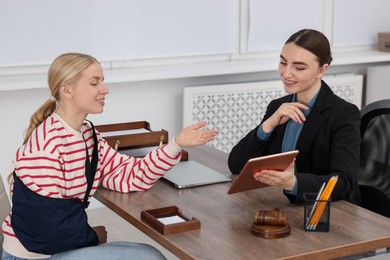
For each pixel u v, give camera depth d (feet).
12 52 11.96
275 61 14.20
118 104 13.17
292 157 7.01
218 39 13.78
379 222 6.89
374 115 8.74
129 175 8.03
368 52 15.17
